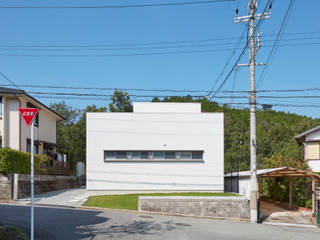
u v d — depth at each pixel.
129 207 16.80
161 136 21.31
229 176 28.66
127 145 21.14
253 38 16.50
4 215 12.20
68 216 12.88
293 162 23.03
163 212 16.44
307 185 20.62
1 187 16.91
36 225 10.48
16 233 8.45
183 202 16.62
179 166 21.20
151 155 21.27
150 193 20.75
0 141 21.95
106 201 18.14
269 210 19.92
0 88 23.50
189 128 21.42
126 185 20.94
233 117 59.16
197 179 21.16
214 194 20.16
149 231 10.98
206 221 14.81
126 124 21.27
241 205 16.88
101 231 10.37
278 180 23.19
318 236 12.95
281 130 55.66
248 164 47.38
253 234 12.12
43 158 22.42
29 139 24.50
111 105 43.59
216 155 21.31
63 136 45.25
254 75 16.72
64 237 9.08
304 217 18.03
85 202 17.84
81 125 46.03
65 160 33.59
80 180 32.97
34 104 25.72
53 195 20.69
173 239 9.88
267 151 50.06
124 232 10.46
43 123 28.28
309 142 26.81
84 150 45.78
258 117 67.50
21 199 17.69
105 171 20.91
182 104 22.59
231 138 50.78
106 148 21.05
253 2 15.84
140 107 22.47
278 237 11.88
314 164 26.20
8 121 22.59
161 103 22.56
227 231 12.27
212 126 21.48
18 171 18.17
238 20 16.17
